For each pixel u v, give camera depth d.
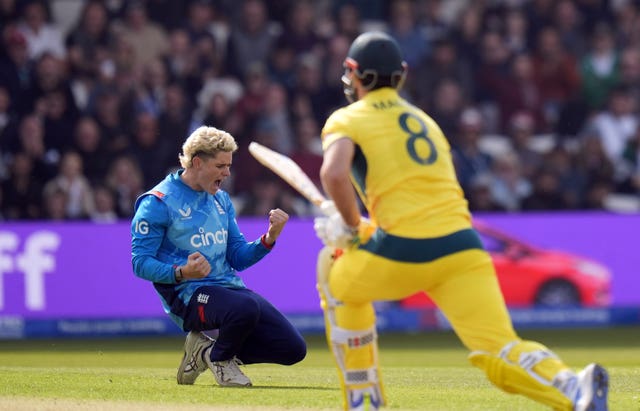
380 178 12.89
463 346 33.62
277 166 14.75
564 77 50.44
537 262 40.50
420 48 49.59
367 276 12.86
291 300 39.00
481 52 49.72
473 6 51.19
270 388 18.36
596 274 40.94
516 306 40.22
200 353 18.73
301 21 48.19
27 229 37.12
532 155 47.16
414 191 12.88
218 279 18.95
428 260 12.69
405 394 17.62
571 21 51.38
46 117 43.09
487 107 49.44
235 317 18.08
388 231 12.76
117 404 15.69
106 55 45.47
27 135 42.44
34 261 37.09
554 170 47.00
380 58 13.52
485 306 12.77
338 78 47.53
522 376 12.49
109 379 20.12
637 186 49.34
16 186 41.66
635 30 52.03
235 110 45.31
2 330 36.59
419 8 50.50
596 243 41.12
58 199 41.50
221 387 18.47
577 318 40.75
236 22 49.19
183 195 18.53
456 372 22.91
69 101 43.69
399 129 13.15
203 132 18.42
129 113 44.25
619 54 51.19
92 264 37.69
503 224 40.62
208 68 46.94
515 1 51.56
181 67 46.31
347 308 13.31
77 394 17.31
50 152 42.88
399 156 12.95
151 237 18.17
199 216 18.61
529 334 37.88
